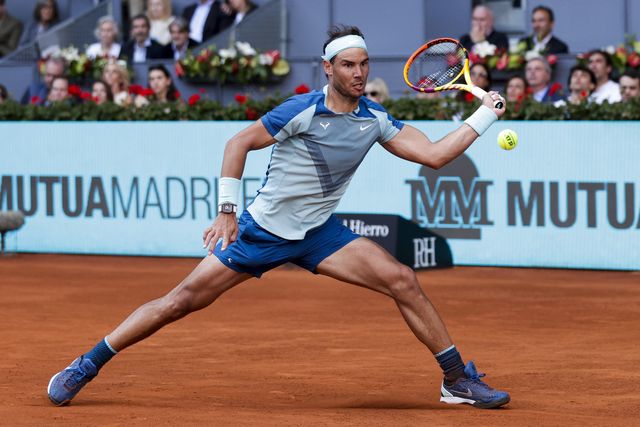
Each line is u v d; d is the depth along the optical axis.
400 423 15.06
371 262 16.20
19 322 25.41
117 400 17.11
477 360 20.70
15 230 37.31
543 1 44.00
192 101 36.41
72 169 37.34
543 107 32.91
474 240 33.50
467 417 15.60
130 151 36.66
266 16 45.03
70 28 48.38
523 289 29.66
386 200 34.22
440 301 27.94
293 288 30.16
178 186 36.25
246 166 35.12
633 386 18.27
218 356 21.25
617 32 43.12
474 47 40.69
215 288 16.30
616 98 36.78
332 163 15.78
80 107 37.53
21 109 38.12
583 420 15.45
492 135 33.09
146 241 36.72
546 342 22.53
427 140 16.16
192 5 46.72
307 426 14.81
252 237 16.09
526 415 15.80
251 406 16.67
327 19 45.84
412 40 45.81
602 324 24.61
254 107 35.75
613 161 32.03
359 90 15.34
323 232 16.39
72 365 16.62
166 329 24.34
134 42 45.66
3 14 52.38
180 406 16.61
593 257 32.47
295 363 20.53
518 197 33.00
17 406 16.48
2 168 38.16
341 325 24.73
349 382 18.67
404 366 20.14
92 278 32.41
